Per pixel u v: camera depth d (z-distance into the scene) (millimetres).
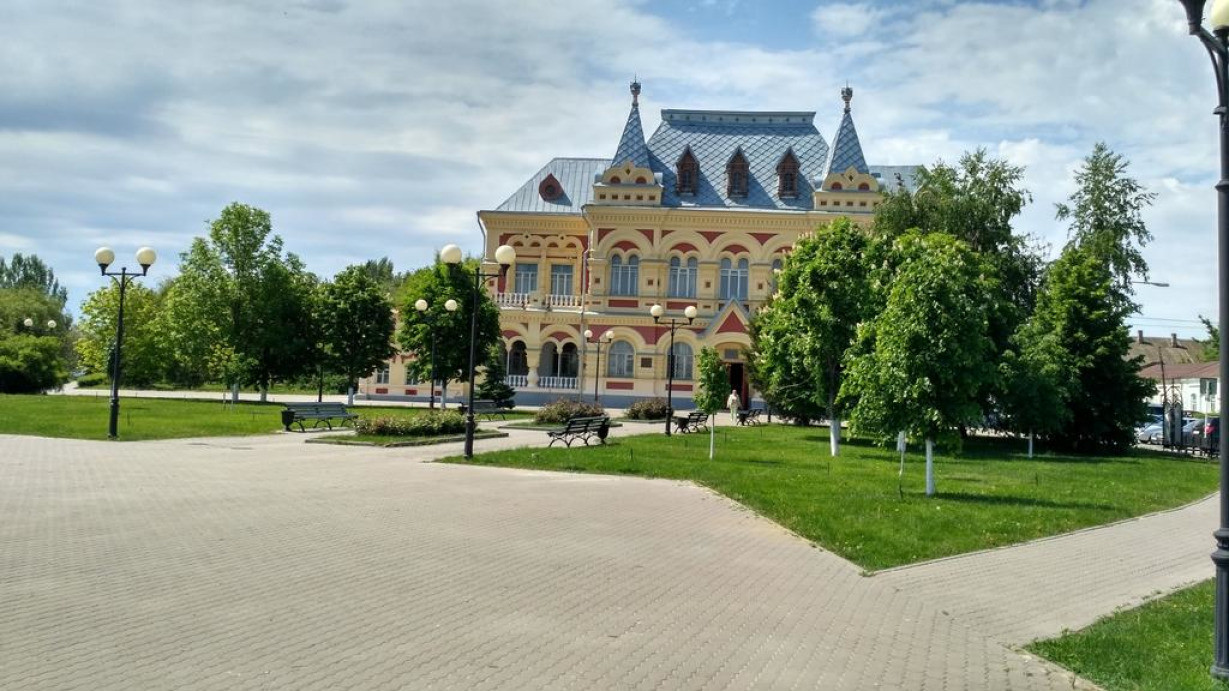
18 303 84125
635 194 55219
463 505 15953
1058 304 38656
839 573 11750
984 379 19406
